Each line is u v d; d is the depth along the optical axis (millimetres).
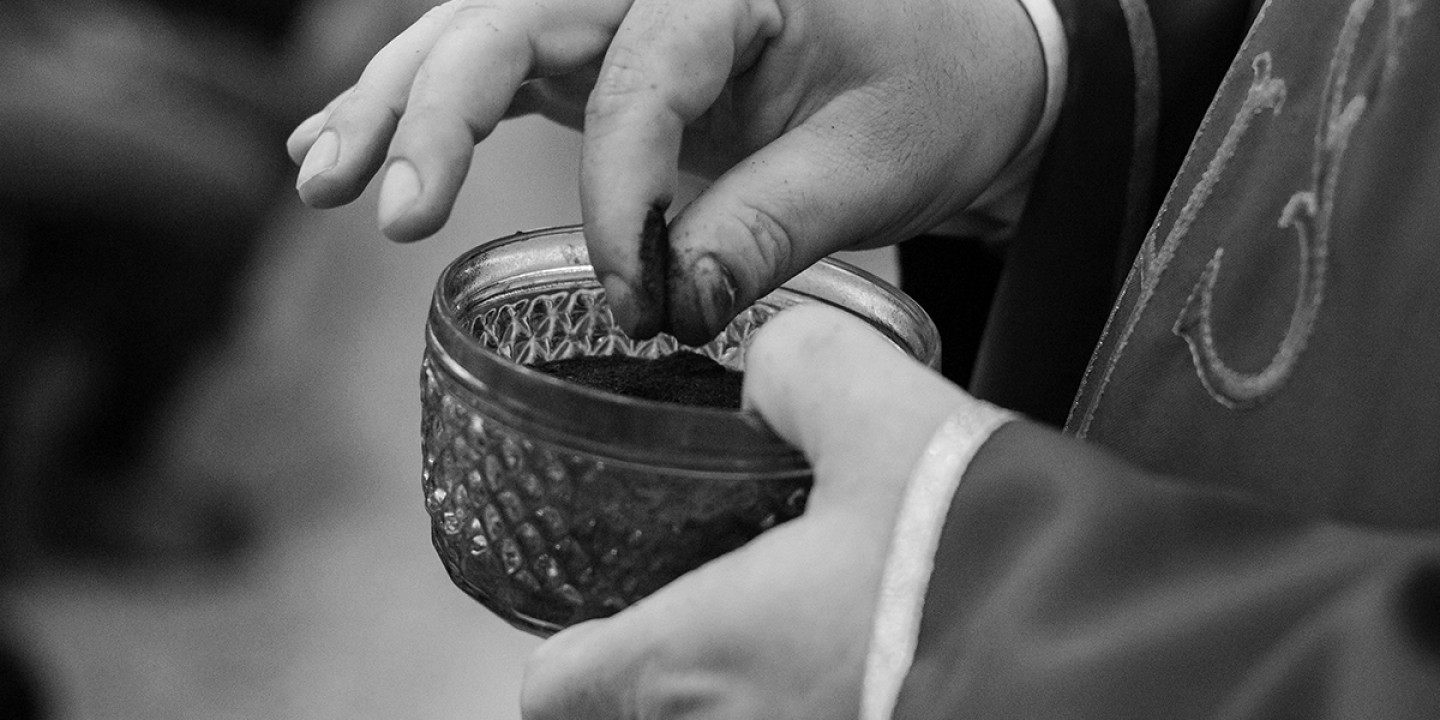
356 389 2096
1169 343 553
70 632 1641
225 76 1680
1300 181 529
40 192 1544
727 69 547
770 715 464
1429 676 411
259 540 1828
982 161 629
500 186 2393
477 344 502
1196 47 660
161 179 1597
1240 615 429
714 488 492
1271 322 528
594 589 507
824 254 578
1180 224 561
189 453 1899
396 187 523
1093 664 430
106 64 1602
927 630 450
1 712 1380
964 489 456
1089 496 447
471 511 515
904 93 590
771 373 485
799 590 463
